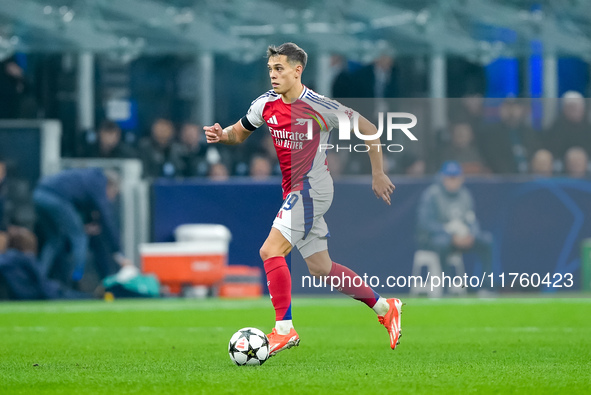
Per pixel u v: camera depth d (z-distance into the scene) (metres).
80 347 17.59
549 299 30.56
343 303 30.20
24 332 21.28
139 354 16.09
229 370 13.34
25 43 39.69
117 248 34.56
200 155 39.03
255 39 41.84
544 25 41.88
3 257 33.41
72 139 39.66
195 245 33.94
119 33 40.62
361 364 14.26
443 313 26.16
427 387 11.43
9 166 34.72
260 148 39.56
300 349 17.02
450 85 42.38
